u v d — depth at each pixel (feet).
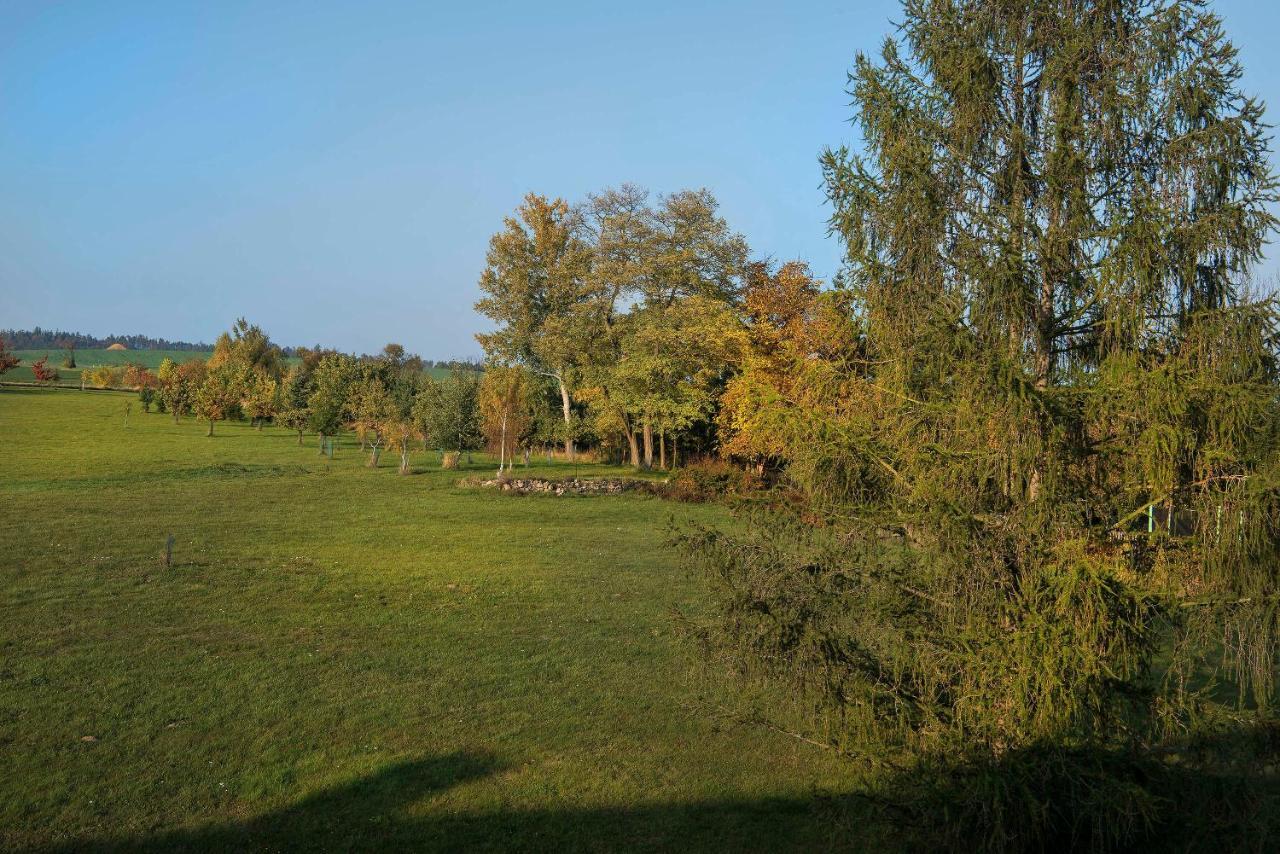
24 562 67.87
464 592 62.03
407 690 40.63
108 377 373.61
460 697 39.91
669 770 32.60
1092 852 21.59
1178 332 22.94
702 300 153.28
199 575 65.05
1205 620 21.25
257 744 33.86
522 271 187.21
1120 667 21.21
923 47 25.79
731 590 25.86
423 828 27.73
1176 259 22.41
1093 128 23.86
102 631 48.98
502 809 29.22
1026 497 23.31
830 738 25.43
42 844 25.88
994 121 24.77
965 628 22.86
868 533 25.16
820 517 26.13
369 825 27.81
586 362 176.65
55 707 36.83
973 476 23.43
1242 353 21.47
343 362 241.76
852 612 25.31
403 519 99.50
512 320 190.29
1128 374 21.43
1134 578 21.86
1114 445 22.48
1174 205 22.98
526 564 73.31
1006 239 24.02
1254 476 20.38
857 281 26.27
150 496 113.60
